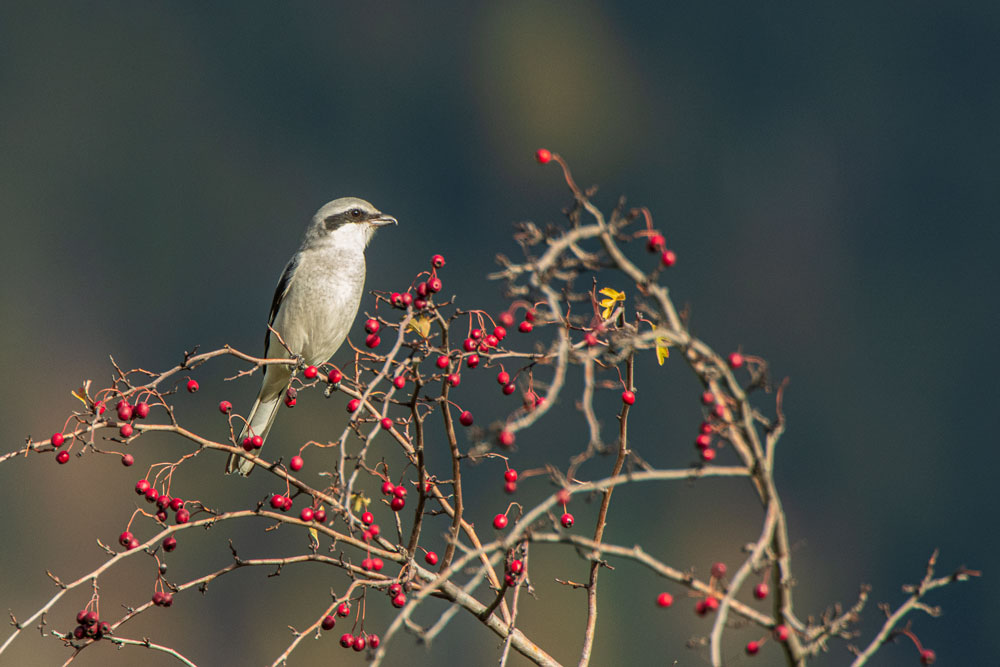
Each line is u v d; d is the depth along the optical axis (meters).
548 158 2.65
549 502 2.55
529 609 14.64
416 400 3.50
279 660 3.37
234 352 3.79
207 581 3.48
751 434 2.60
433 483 3.62
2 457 3.45
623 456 3.79
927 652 2.68
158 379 3.63
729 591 2.45
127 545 3.57
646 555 2.59
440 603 8.12
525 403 3.17
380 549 3.57
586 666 3.72
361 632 3.55
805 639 2.62
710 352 2.63
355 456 3.30
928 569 2.72
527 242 2.65
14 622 3.29
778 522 2.56
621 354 2.68
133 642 3.44
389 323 3.67
